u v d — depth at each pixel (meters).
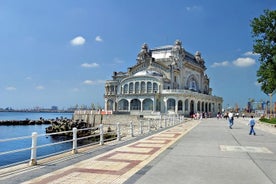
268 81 48.78
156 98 100.56
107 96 112.88
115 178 10.96
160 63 112.75
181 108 101.69
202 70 143.62
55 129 77.31
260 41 49.75
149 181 10.51
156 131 35.34
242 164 13.89
